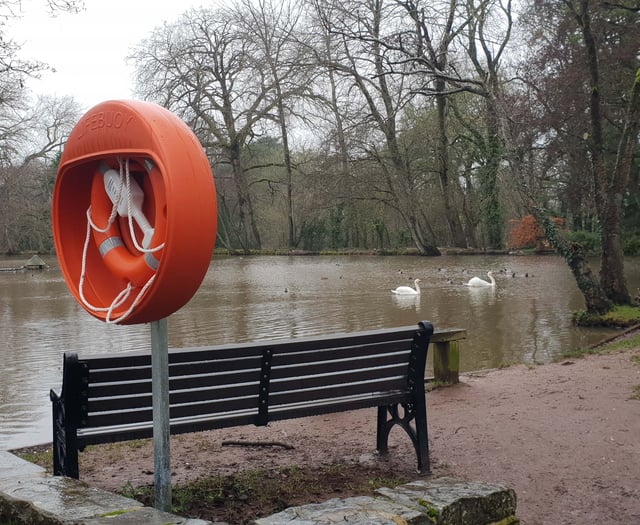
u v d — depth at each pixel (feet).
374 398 18.20
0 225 210.18
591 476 18.24
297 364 17.22
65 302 78.95
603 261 55.77
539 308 65.16
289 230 199.93
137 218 12.69
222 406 16.56
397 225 183.83
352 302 73.36
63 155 13.83
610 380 28.94
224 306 71.15
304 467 19.33
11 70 69.00
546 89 97.60
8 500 12.53
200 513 15.79
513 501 13.61
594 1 61.00
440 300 73.72
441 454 20.29
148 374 15.60
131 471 19.45
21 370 39.68
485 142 141.79
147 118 11.68
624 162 54.44
